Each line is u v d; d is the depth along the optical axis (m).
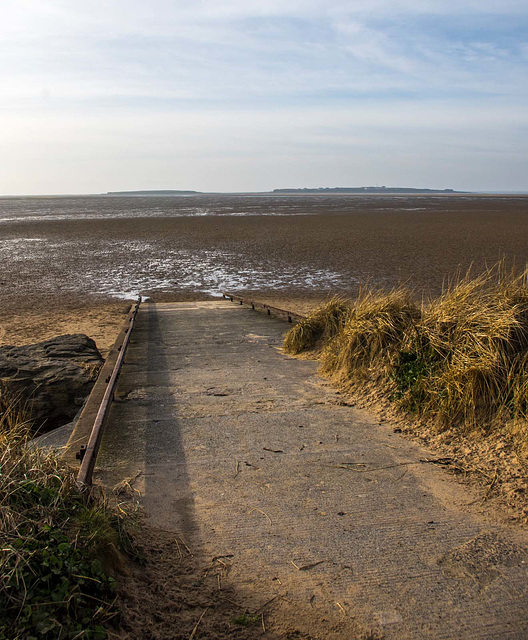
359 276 19.45
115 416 5.22
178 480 3.92
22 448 3.38
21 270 21.78
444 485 3.83
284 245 29.78
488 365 4.71
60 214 69.62
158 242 32.22
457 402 4.75
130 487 3.77
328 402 5.64
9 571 2.31
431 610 2.63
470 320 5.32
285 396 5.86
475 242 30.00
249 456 4.32
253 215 61.66
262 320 11.23
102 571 2.57
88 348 8.28
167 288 17.94
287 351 8.14
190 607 2.64
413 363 5.48
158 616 2.54
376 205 94.75
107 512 3.10
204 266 22.69
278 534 3.24
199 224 46.88
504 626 2.53
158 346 8.72
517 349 4.91
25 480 2.88
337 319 8.12
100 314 13.55
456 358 5.04
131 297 16.28
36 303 15.17
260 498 3.66
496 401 4.60
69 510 2.87
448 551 3.07
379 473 4.02
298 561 3.00
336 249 27.61
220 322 11.07
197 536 3.23
